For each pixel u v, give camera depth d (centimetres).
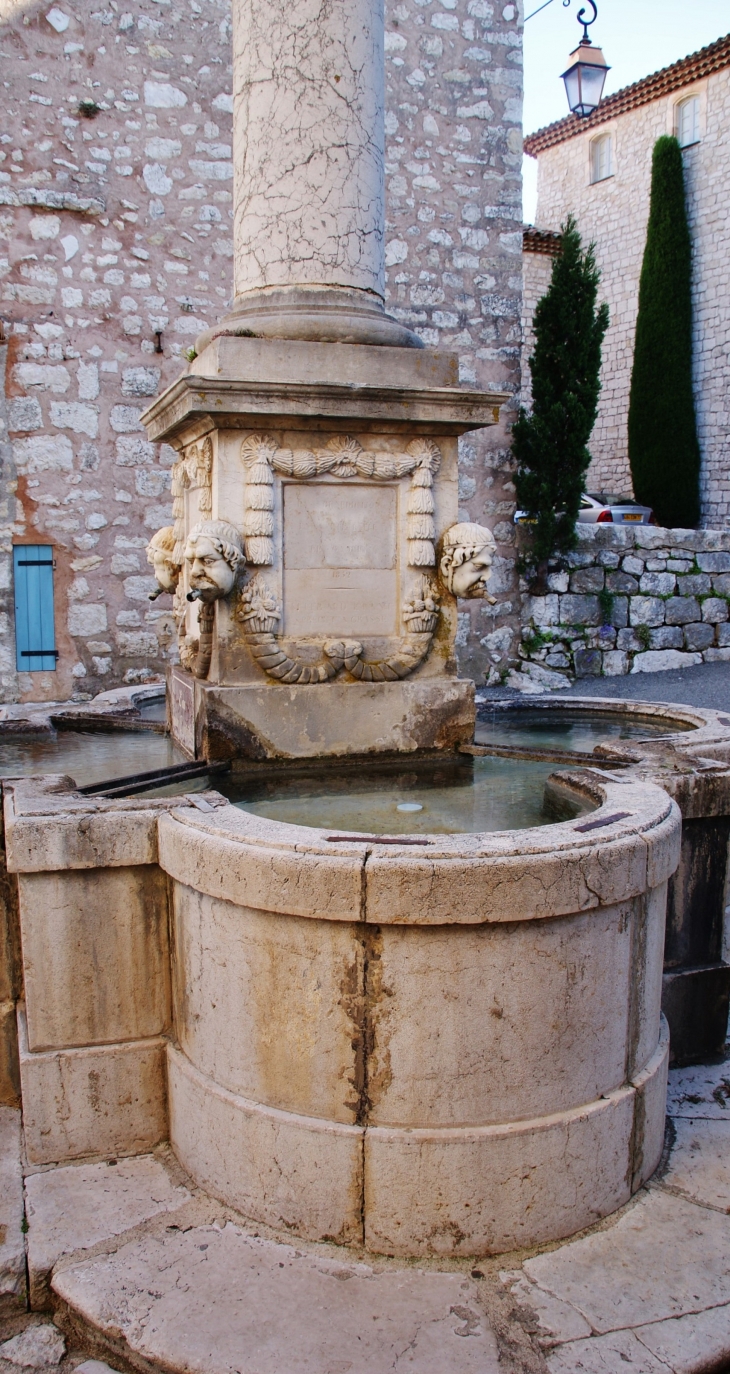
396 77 912
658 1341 190
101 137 817
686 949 298
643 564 999
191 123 840
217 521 309
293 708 323
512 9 940
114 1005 248
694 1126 267
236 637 318
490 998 210
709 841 295
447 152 934
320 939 211
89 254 822
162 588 385
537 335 955
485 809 282
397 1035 210
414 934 206
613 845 215
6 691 830
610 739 395
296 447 318
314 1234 217
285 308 325
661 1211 230
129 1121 251
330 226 328
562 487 943
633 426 1598
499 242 955
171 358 848
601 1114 222
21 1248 214
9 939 270
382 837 216
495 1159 212
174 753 366
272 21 327
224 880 217
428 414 319
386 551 333
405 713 338
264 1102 222
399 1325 193
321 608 327
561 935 213
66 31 802
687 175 1574
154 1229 221
